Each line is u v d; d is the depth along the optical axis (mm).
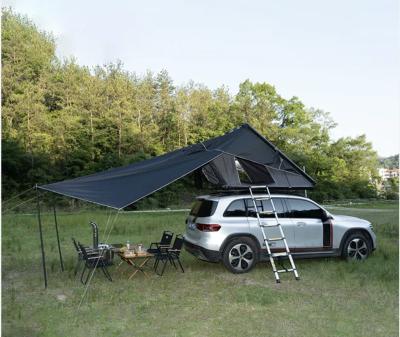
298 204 8836
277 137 45750
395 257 9531
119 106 37938
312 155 46719
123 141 36844
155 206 30812
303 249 8609
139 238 13062
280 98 48781
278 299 6613
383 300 6555
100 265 7629
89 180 8133
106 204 6773
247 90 48000
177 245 8188
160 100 42094
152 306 6320
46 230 14945
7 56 37062
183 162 8188
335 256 9281
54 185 7754
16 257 9945
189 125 41656
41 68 39188
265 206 8562
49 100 37688
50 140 34000
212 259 8070
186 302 6516
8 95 35219
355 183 48281
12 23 40625
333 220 8977
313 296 6781
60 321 5699
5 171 29875
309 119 50344
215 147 8547
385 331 5316
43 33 42281
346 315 5902
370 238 9273
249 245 8266
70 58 41500
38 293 7059
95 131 35875
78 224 16500
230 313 6008
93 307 6297
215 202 8328
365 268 8391
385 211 26266
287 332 5289
